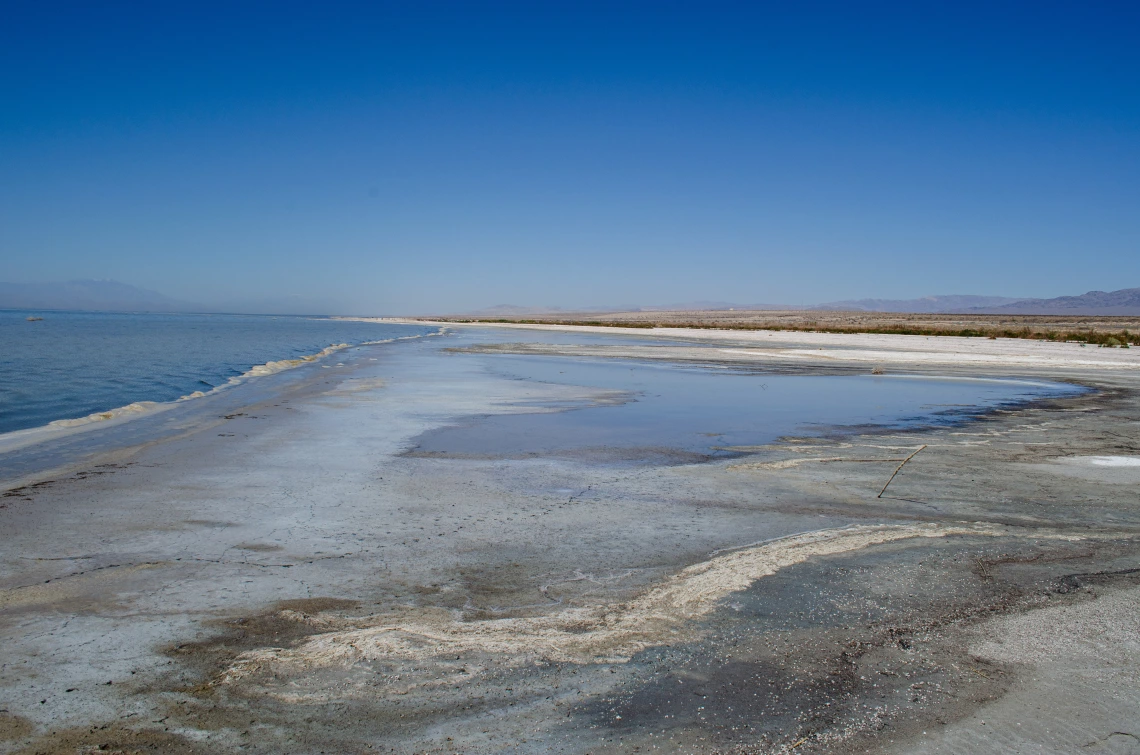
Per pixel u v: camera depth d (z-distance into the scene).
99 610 4.78
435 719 3.53
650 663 4.12
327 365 27.36
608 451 10.71
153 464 9.57
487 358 31.36
